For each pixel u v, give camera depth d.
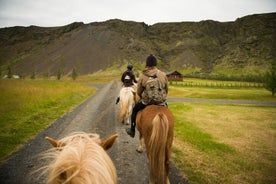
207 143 8.19
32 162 5.61
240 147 8.10
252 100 30.31
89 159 1.52
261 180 5.41
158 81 4.43
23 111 12.13
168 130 3.80
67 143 1.75
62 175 1.50
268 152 7.61
